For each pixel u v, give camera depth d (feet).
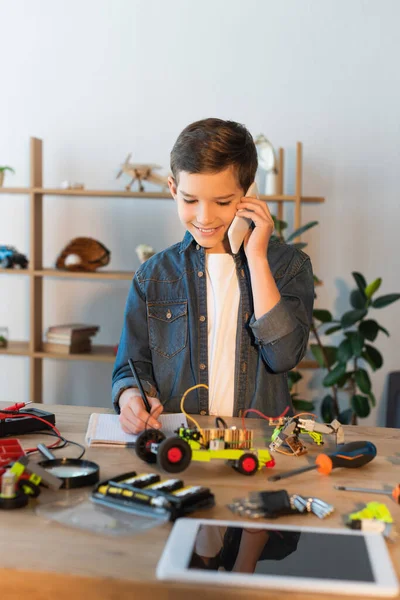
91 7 11.10
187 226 4.49
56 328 10.88
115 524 2.71
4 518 2.76
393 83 10.71
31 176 10.65
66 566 2.35
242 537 2.52
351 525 2.71
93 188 11.34
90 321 11.66
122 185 11.27
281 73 10.85
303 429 3.79
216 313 5.04
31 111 11.37
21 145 11.44
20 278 11.71
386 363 11.12
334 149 10.88
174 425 4.18
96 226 11.42
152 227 11.31
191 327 5.04
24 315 11.76
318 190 10.96
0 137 11.48
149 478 3.06
